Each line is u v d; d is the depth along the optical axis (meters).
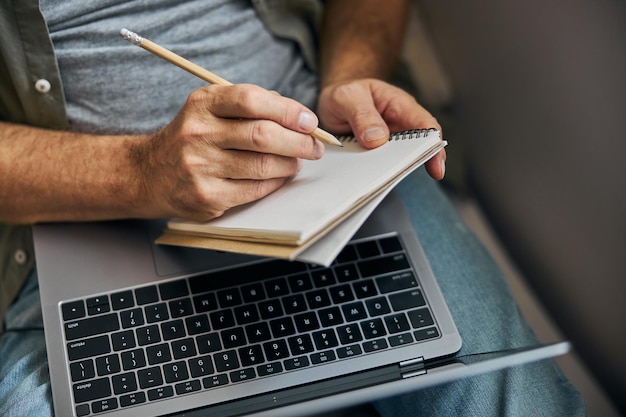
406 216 0.79
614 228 0.95
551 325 1.04
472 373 0.63
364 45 0.99
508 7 1.08
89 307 0.70
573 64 0.98
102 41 0.79
